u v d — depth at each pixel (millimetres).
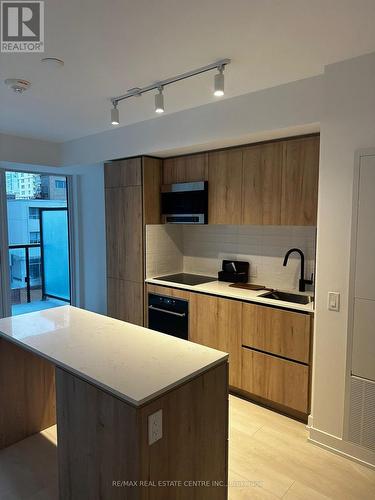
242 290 3318
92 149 4117
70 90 2658
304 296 3217
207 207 3523
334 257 2338
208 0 1555
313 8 1624
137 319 4012
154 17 1689
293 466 2316
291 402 2818
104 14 1661
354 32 1847
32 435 2637
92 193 5168
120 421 1503
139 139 3594
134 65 2225
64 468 1855
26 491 2102
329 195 2324
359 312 2246
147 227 3887
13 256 4957
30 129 3844
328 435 2457
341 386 2377
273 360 2896
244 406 3045
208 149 3393
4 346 2453
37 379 2639
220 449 1858
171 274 4211
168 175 3891
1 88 2607
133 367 1718
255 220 3160
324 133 2312
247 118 2762
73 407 1745
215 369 1801
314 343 2480
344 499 2053
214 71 2311
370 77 2115
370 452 2283
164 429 1543
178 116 3225
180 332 3598
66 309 2799
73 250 5512
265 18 1705
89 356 1850
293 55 2111
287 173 2918
